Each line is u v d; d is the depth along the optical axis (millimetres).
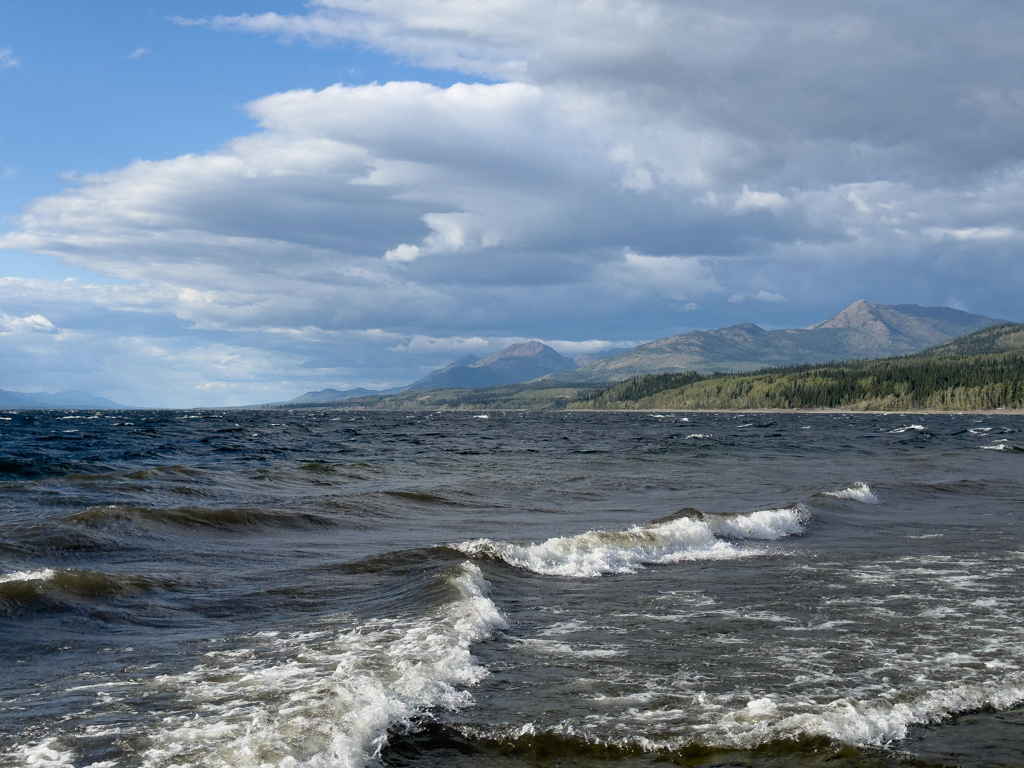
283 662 8508
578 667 8680
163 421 106250
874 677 8414
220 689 7594
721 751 6484
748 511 23031
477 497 27094
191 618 10555
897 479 37125
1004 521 22969
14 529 16062
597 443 67875
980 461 49531
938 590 13180
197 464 39375
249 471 32625
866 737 6770
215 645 9242
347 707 7094
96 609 10664
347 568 14227
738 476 37688
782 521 20953
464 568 13031
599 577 14242
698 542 18094
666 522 19156
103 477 27062
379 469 37250
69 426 78250
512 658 9000
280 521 19906
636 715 7230
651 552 16797
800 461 48562
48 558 14227
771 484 33844
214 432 74000
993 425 134500
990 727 7086
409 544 17547
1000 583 13820
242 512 19766
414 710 7230
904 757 6402
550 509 24703
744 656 9180
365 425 115500
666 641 9844
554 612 11422
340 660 8578
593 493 29422
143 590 11828
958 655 9312
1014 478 38188
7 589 10758
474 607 10859
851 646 9648
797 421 161250
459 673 8312
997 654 9375
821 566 15547
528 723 7000
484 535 19125
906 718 7234
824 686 8094
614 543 16688
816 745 6598
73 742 6250
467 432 91812
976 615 11367
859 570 15125
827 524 21781
